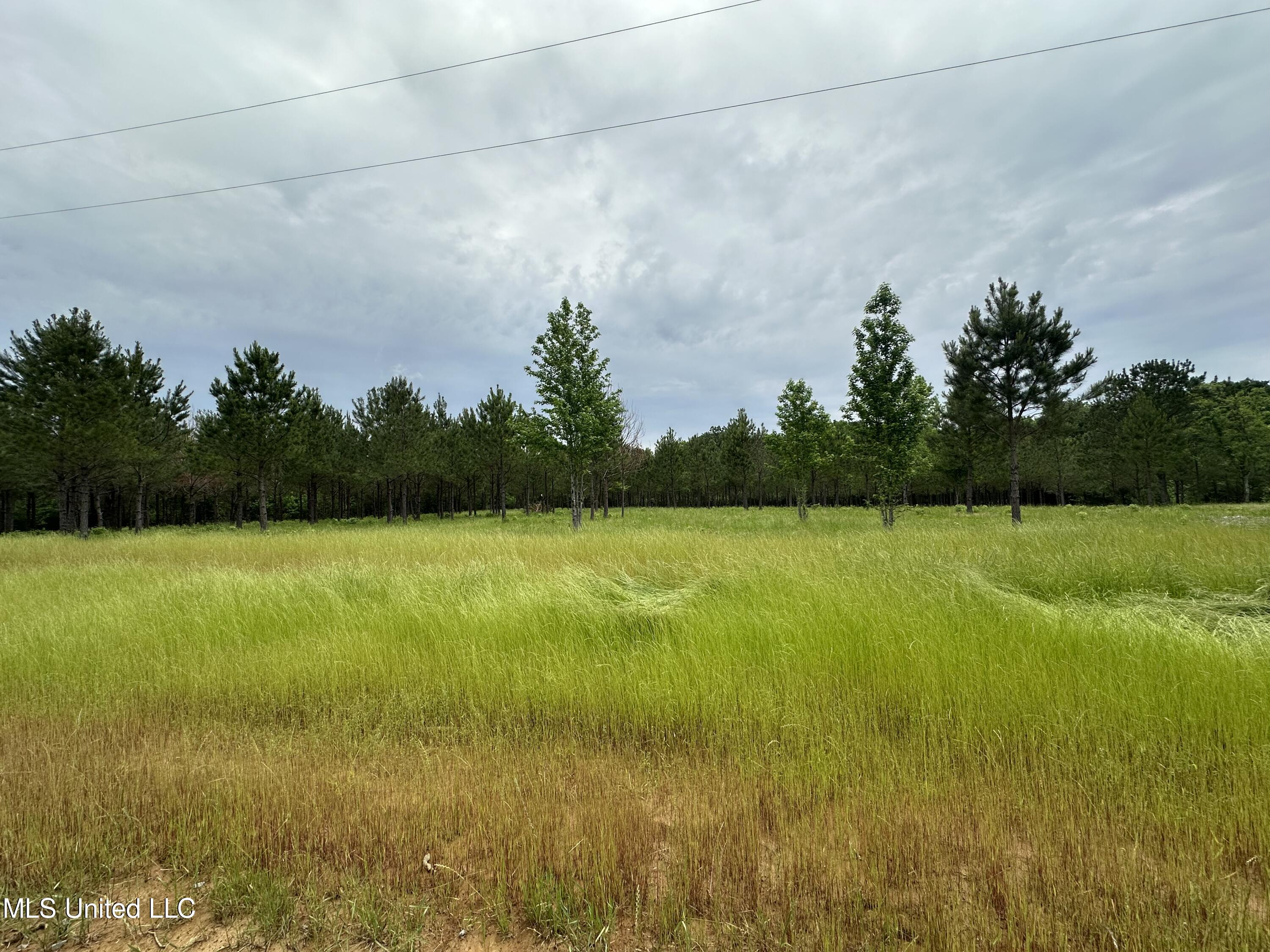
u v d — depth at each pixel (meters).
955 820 2.13
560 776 2.54
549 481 40.44
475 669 3.80
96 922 1.85
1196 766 2.40
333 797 2.36
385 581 6.69
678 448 42.94
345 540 12.91
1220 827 2.06
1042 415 18.25
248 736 3.10
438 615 4.90
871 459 15.05
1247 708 2.77
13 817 2.26
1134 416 32.47
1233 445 34.03
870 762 2.56
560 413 16.95
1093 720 2.76
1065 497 41.91
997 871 1.87
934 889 1.80
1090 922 1.65
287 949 1.71
